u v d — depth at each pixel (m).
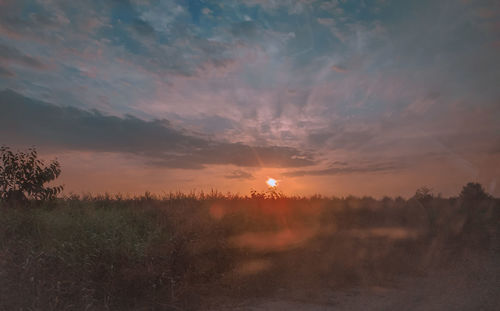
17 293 5.09
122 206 11.02
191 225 8.40
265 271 7.68
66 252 6.23
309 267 8.31
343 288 7.31
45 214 8.18
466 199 21.41
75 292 5.59
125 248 6.89
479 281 8.08
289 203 13.57
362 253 9.74
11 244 6.34
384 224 13.71
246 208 11.31
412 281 8.03
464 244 12.34
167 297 6.09
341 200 17.27
